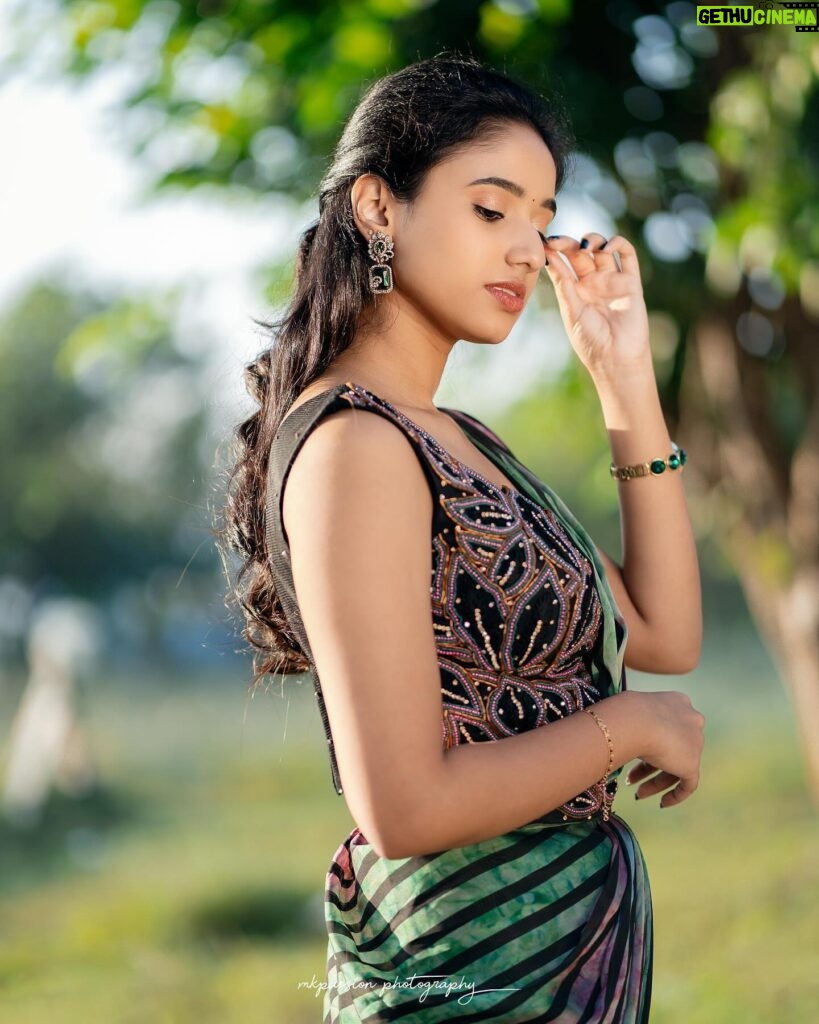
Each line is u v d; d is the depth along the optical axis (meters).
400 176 1.77
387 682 1.47
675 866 6.92
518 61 3.59
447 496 1.60
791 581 4.44
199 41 3.89
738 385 4.28
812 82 3.39
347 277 1.79
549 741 1.59
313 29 3.59
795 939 5.10
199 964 5.88
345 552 1.50
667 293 4.04
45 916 7.21
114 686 23.72
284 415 1.80
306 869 7.97
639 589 2.07
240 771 12.61
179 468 27.75
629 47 3.79
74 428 26.86
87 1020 5.08
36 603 28.25
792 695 4.63
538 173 1.78
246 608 1.92
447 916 1.62
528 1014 1.60
